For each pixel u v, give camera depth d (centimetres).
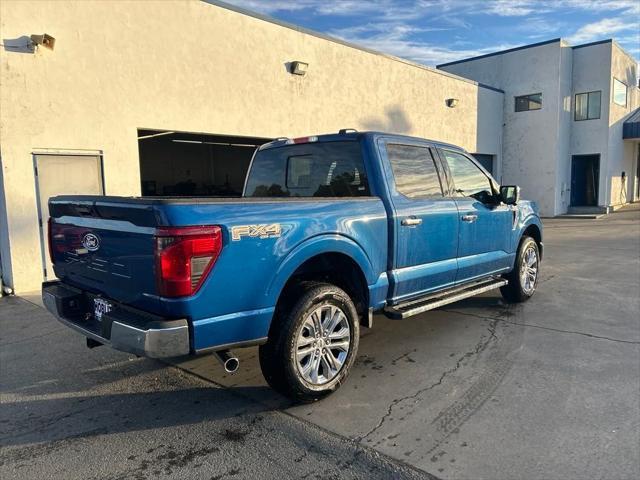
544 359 457
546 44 2248
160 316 311
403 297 459
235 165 2306
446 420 346
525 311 624
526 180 2350
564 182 2350
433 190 497
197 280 302
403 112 1656
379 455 305
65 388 422
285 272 347
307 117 1299
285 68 1227
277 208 348
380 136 457
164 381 434
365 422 347
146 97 957
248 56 1137
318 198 383
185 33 1010
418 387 402
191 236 298
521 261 645
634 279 810
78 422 360
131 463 305
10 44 777
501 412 355
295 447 319
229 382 429
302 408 372
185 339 304
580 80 2341
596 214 2197
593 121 2330
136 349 307
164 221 294
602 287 755
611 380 407
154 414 371
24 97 797
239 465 300
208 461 306
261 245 332
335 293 381
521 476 280
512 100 2366
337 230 383
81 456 314
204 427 349
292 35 1237
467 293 523
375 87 1520
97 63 881
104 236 346
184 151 2106
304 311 359
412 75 1691
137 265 317
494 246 582
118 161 924
